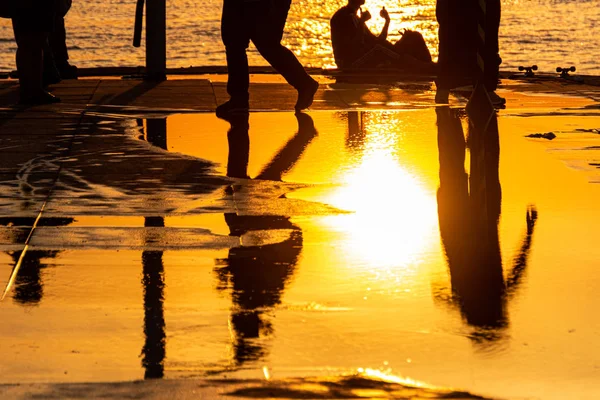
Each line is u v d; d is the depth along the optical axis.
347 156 26.98
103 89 39.34
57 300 15.43
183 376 12.57
